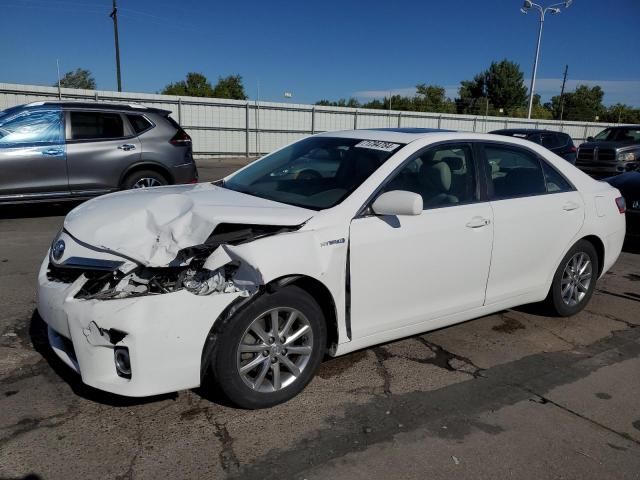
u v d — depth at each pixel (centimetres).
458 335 439
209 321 282
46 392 322
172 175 873
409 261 352
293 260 300
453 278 380
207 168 1900
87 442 276
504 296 421
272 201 357
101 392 324
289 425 299
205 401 320
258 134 2494
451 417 315
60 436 280
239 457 270
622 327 470
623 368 389
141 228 314
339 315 330
